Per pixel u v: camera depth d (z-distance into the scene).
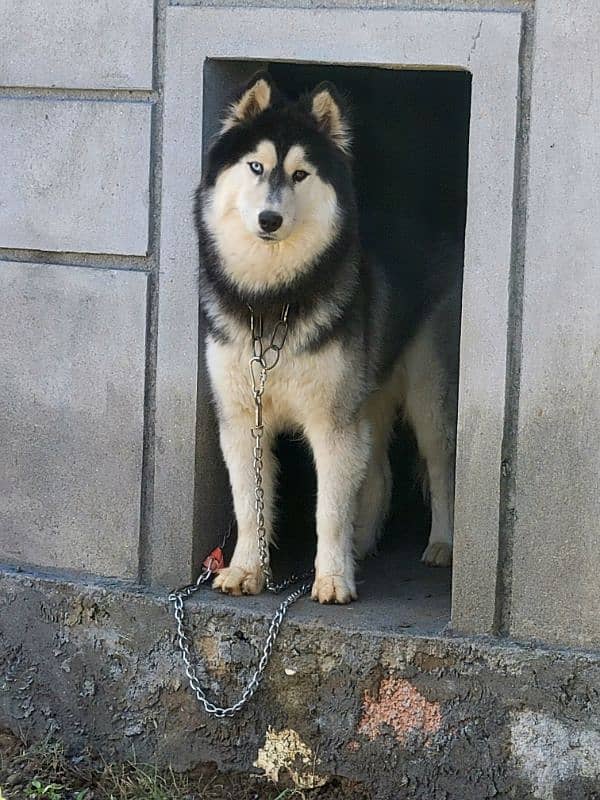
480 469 4.48
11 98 5.04
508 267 4.35
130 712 5.02
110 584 5.08
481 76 4.30
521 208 4.34
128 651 5.00
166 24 4.75
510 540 4.50
